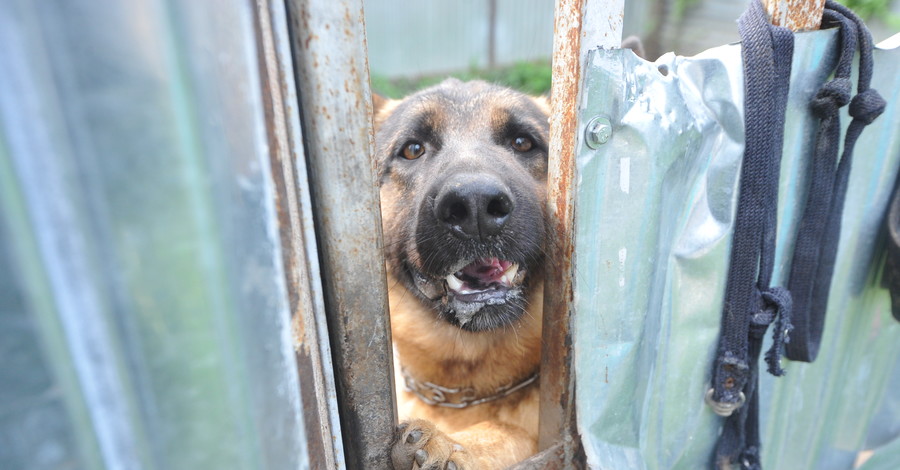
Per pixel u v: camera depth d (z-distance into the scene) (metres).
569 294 1.56
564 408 1.71
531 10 16.14
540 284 2.54
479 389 2.71
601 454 1.70
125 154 0.72
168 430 0.85
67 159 0.68
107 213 0.72
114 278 0.75
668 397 1.86
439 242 2.16
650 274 1.65
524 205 2.27
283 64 1.00
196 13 0.74
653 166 1.51
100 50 0.67
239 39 0.83
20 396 0.74
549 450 1.72
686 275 1.71
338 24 1.09
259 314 0.92
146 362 0.80
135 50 0.69
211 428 0.88
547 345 1.72
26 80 0.64
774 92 1.54
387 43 15.58
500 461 2.16
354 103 1.16
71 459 0.80
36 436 0.77
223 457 0.91
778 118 1.57
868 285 2.17
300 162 1.08
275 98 0.96
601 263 1.55
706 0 8.83
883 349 2.36
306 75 1.10
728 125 1.60
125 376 0.79
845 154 1.73
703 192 1.64
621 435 1.78
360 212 1.26
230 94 0.82
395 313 2.79
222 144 0.81
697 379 1.85
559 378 1.68
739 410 1.88
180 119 0.74
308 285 1.16
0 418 0.74
